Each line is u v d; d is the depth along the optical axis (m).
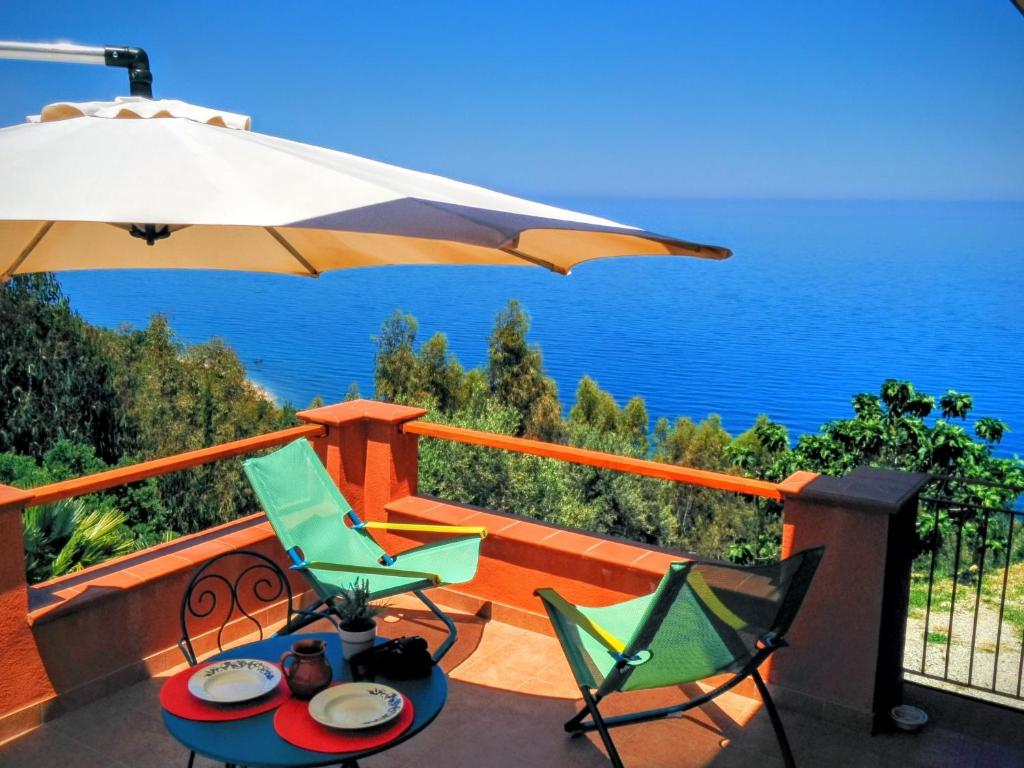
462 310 154.38
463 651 4.12
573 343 127.00
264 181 1.82
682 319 147.75
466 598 4.54
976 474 12.53
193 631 4.00
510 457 28.56
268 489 3.87
